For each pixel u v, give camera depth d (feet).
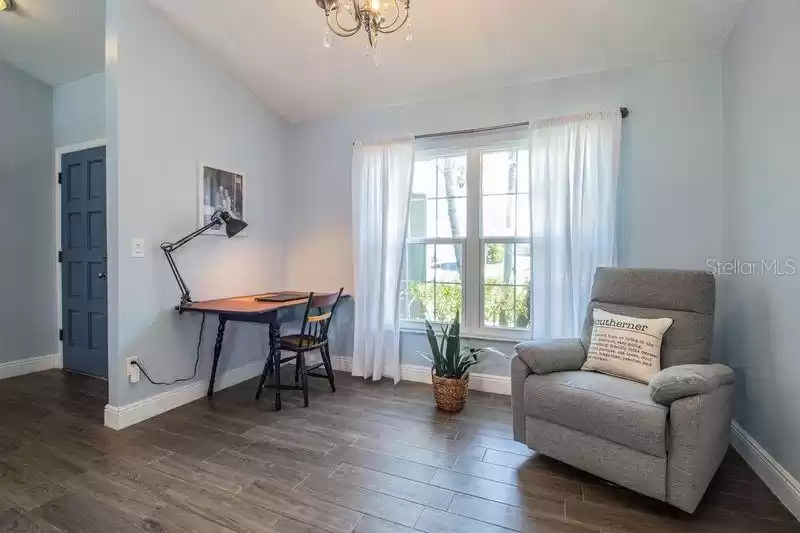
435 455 7.12
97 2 8.91
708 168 8.33
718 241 8.27
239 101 10.98
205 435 7.84
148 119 8.64
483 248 10.53
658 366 6.81
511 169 10.23
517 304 10.23
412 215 11.41
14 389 10.30
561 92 9.48
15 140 11.28
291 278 12.81
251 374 11.50
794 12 5.67
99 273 11.17
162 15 8.85
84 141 11.51
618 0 7.33
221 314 9.09
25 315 11.53
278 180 12.42
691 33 7.89
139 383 8.54
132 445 7.41
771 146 6.28
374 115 11.62
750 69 6.96
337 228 12.19
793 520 5.41
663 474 5.47
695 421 5.28
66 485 6.15
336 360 12.24
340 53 9.60
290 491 6.04
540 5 7.66
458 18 8.18
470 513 5.57
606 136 8.75
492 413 8.93
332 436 7.82
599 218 8.84
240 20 8.87
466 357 9.47
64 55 10.68
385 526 5.30
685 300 7.23
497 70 9.52
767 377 6.33
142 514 5.49
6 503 5.72
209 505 5.70
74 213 11.69
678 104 8.52
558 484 6.26
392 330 11.09
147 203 8.66
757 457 6.53
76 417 8.63
